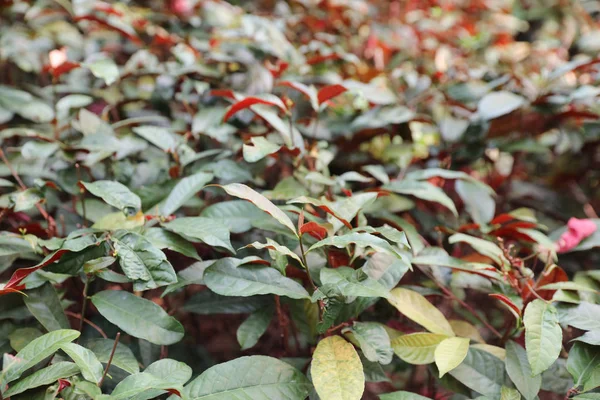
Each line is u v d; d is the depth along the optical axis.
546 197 2.07
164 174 1.49
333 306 0.97
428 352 1.07
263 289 0.99
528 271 1.17
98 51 2.24
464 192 1.62
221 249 1.27
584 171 2.19
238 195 0.96
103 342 1.03
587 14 2.99
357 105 2.17
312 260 1.19
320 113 1.95
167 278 0.98
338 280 0.97
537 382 1.02
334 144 1.89
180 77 1.87
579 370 0.99
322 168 1.48
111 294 1.04
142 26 2.19
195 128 1.59
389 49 2.45
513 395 0.99
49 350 0.87
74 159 1.43
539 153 2.28
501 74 2.14
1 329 1.09
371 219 1.43
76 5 1.95
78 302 1.42
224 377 0.92
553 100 1.76
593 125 1.90
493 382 1.04
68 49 2.18
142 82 2.12
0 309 1.07
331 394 0.89
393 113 1.80
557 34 3.18
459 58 2.49
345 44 2.49
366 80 2.12
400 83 2.23
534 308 0.99
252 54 1.96
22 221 1.41
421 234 1.70
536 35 3.36
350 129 1.85
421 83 2.10
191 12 2.42
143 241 1.02
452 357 1.00
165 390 0.88
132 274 0.98
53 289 1.08
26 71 2.24
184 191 1.23
